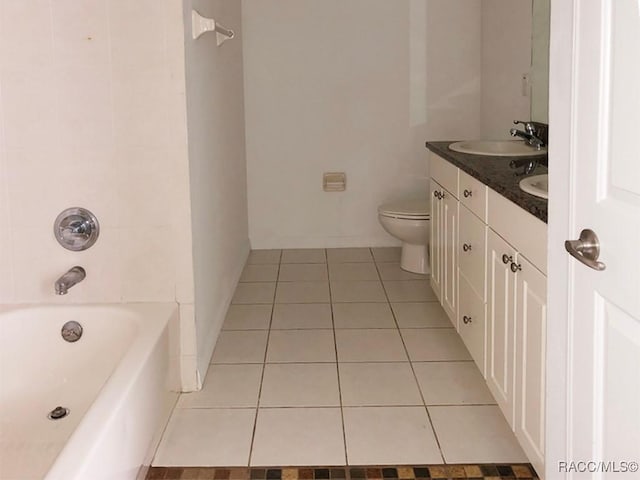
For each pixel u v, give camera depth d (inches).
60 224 106.1
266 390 112.2
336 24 188.9
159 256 108.0
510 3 161.0
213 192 131.6
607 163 54.1
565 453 64.7
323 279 171.6
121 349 103.5
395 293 159.8
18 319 103.6
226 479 87.8
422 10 188.1
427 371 118.4
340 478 87.7
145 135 104.6
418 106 192.7
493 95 177.2
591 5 55.6
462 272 120.9
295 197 197.9
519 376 87.4
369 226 199.6
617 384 53.8
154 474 88.9
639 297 49.7
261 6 188.1
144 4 101.3
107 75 103.0
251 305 153.1
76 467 62.5
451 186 129.5
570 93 60.7
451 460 91.4
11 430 95.1
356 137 194.7
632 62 49.5
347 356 125.1
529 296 82.4
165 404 100.2
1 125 104.0
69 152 104.9
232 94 165.3
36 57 102.4
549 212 66.9
